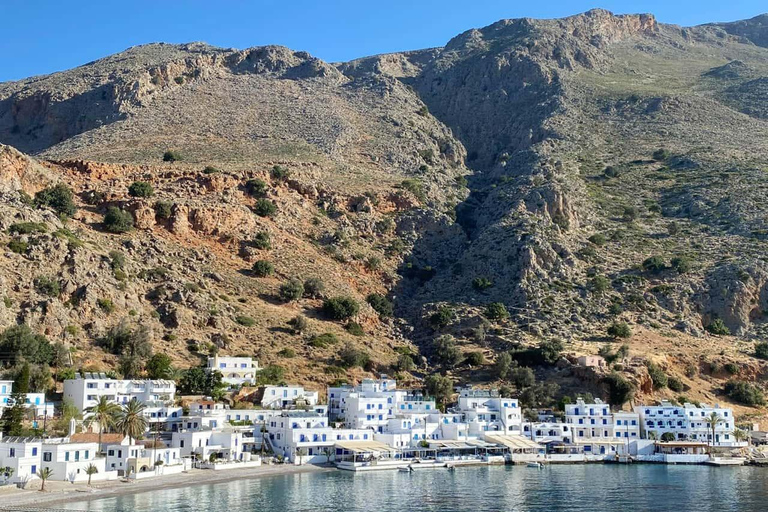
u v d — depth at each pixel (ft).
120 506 424.87
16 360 599.98
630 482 539.29
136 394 607.37
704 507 450.30
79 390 579.89
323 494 476.54
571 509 442.09
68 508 415.03
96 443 501.56
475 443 651.25
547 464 643.45
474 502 458.91
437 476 563.07
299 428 604.49
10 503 416.46
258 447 606.96
